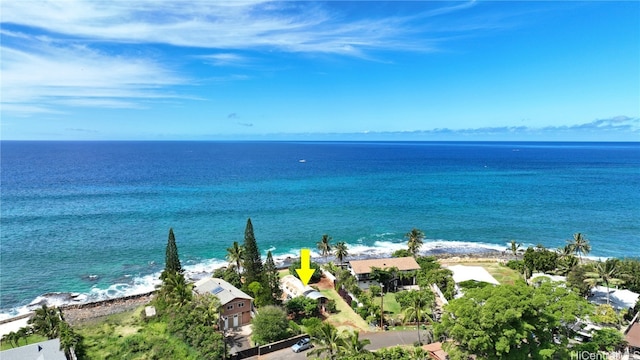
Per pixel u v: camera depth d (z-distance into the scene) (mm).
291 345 47781
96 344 48094
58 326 47969
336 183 192125
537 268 72125
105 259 84250
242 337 50375
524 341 35094
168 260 60156
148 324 53656
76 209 127938
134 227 108000
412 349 44469
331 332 40531
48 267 79500
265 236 102250
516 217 123562
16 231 102938
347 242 98938
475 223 116875
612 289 59125
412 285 68438
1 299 65438
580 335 45188
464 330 33250
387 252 92062
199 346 44688
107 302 64062
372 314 55406
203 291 55531
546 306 36531
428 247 96312
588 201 146500
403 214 127062
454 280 62969
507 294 34594
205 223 113188
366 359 37125
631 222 117062
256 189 170875
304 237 102188
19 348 40188
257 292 57031
